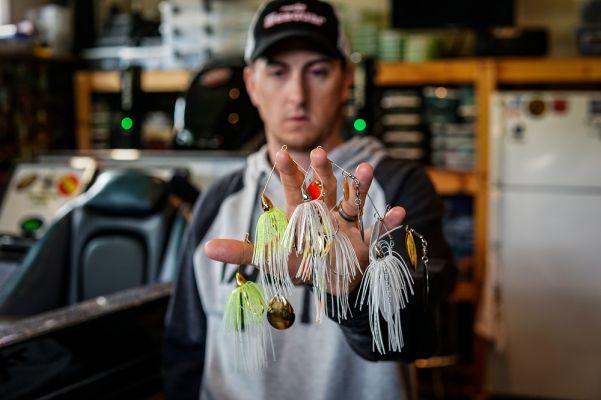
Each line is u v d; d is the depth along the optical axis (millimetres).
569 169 3076
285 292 781
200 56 3721
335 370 1096
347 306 742
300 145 1155
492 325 3166
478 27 3502
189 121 2768
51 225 2049
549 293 3133
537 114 3092
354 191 695
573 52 3807
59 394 1271
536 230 3129
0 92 3445
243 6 3689
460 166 3369
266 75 1165
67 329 1285
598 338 3088
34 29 3666
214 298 1185
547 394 3170
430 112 3398
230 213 1229
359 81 2809
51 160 2592
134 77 2957
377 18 4102
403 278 722
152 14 4398
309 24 1121
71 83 4020
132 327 1461
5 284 2014
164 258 1997
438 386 3344
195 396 1256
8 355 1163
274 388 1111
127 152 2615
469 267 3320
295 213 659
